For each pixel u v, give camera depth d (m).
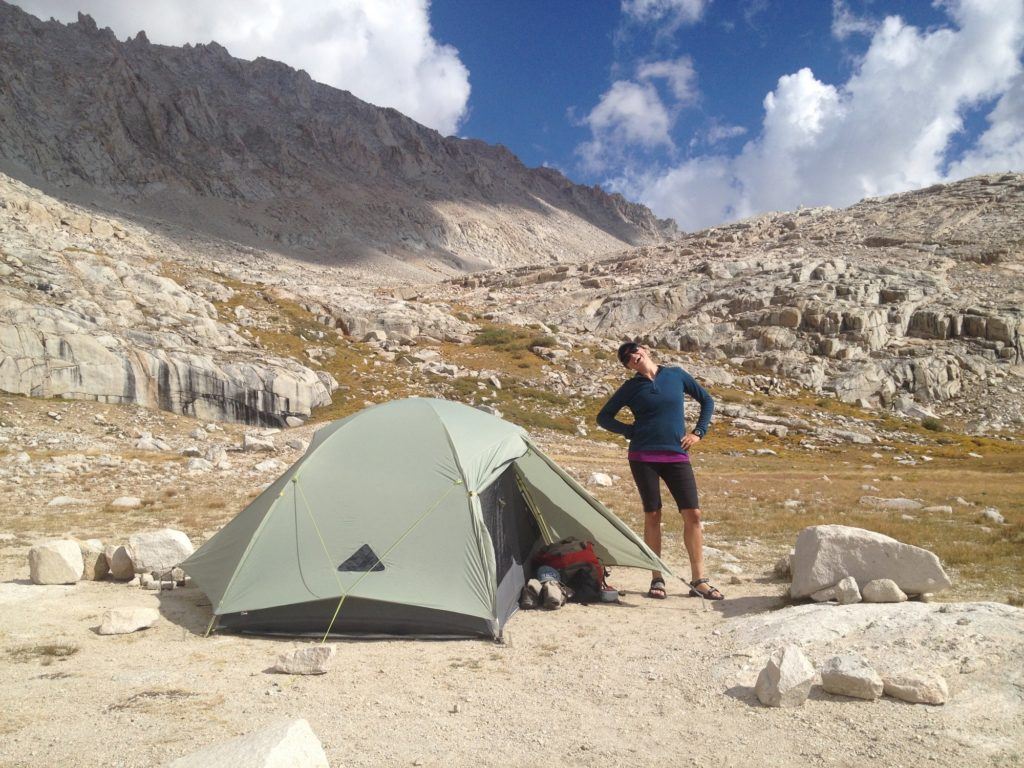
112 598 7.55
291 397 40.75
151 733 3.93
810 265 90.19
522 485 8.30
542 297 104.12
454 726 4.08
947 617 5.18
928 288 84.69
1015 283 86.31
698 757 3.55
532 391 52.41
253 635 6.41
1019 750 3.42
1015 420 61.97
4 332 32.44
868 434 52.97
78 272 44.06
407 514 6.76
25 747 3.71
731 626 5.93
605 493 19.16
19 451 24.98
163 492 17.50
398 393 48.00
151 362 35.66
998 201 120.50
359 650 5.90
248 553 6.79
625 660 5.32
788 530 12.77
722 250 123.25
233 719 4.18
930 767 3.30
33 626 6.41
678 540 11.86
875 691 4.15
